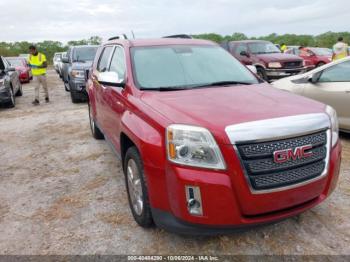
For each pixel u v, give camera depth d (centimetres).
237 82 378
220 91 335
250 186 242
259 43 1370
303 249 283
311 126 258
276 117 255
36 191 412
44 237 312
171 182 252
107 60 479
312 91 594
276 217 258
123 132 331
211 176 240
